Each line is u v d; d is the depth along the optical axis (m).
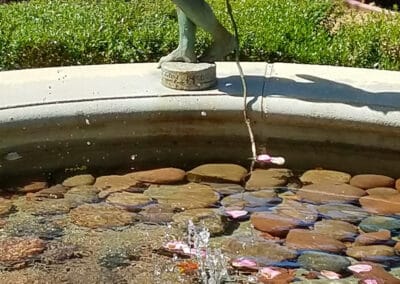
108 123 3.54
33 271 3.10
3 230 3.26
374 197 3.44
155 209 3.37
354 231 3.28
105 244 3.22
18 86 3.60
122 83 3.63
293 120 3.55
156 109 3.54
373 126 3.51
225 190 3.48
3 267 3.12
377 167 3.57
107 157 3.59
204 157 3.63
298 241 3.23
